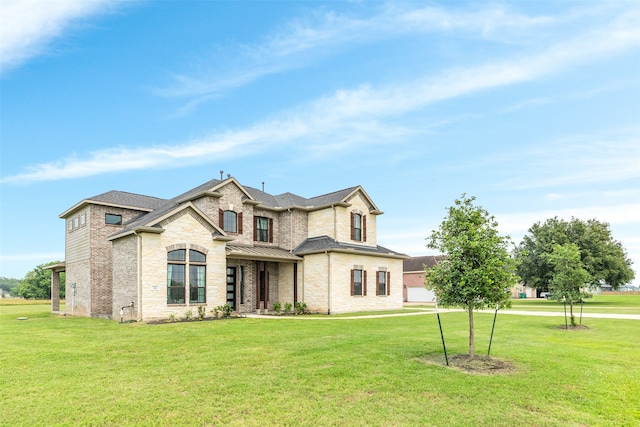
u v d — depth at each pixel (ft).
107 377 29.81
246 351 39.14
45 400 24.54
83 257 89.30
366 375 29.91
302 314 85.92
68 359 36.19
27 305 165.17
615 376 29.68
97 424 20.76
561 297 60.39
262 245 95.86
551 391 26.07
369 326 59.31
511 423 20.77
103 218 87.92
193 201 85.56
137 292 65.31
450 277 34.99
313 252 89.92
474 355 36.24
